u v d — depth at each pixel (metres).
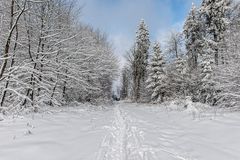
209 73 30.78
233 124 11.46
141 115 19.33
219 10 35.12
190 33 47.53
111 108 30.72
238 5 34.59
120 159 6.59
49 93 18.34
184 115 16.81
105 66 33.06
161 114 20.00
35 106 14.36
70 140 8.34
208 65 31.16
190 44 47.94
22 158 6.24
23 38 15.63
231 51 19.92
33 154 6.58
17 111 12.90
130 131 11.02
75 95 27.03
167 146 8.30
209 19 37.47
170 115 18.23
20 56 16.28
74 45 20.22
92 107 26.12
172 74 47.41
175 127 12.51
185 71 41.69
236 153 7.59
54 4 17.06
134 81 61.25
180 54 51.66
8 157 6.20
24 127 9.57
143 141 8.93
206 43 34.53
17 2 12.85
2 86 12.73
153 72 46.75
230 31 21.95
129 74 79.19
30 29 15.73
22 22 14.90
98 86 32.16
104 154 6.96
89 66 26.62
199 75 33.22
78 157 6.62
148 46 57.62
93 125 11.99
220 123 11.98
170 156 7.10
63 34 18.67
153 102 46.28
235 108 18.23
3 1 13.72
